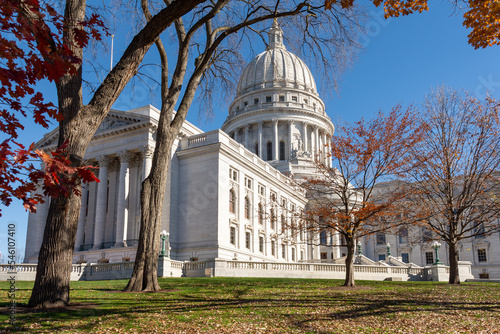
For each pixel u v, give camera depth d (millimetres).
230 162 58781
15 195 6582
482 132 32031
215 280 30422
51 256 15492
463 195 33281
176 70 24109
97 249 55656
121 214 55250
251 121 101688
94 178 7051
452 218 33062
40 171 6633
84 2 16328
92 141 60094
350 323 15148
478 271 76625
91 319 14258
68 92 15562
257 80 108125
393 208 29359
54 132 61031
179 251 54656
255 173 65562
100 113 16016
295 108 101312
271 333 13516
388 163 29203
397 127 29422
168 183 55469
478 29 12773
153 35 16312
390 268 42188
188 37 23656
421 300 20562
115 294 20281
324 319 15695
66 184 7195
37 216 62312
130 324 13945
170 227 54281
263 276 37562
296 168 91000
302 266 39688
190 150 57531
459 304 19203
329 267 40500
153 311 15938
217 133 57594
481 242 77625
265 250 65562
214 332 13312
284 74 107062
